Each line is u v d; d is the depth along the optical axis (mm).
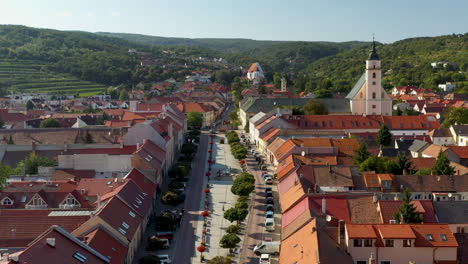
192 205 143000
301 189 118250
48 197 123625
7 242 95000
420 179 126875
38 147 174250
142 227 115938
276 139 198125
